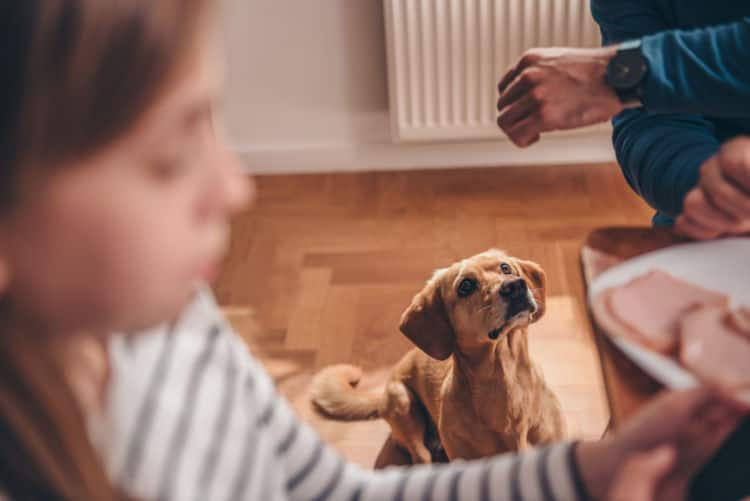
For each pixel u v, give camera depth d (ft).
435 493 2.13
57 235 1.25
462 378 5.25
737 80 3.01
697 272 2.32
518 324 4.77
